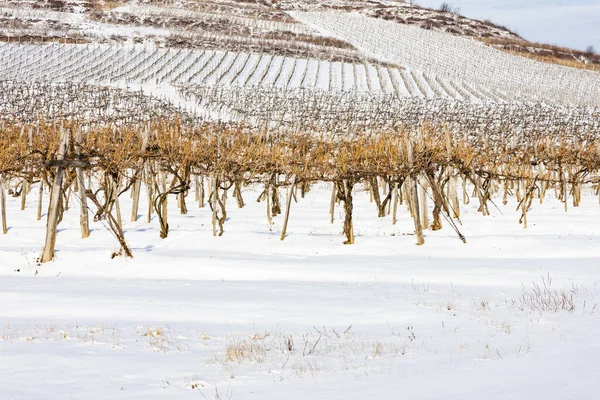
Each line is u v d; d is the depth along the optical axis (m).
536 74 88.81
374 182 26.94
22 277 16.52
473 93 71.31
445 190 36.19
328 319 11.25
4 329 10.36
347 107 58.12
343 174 21.11
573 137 46.41
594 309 11.52
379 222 25.78
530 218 25.86
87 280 15.89
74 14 103.06
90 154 20.78
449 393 6.38
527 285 14.43
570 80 86.31
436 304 12.45
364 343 9.28
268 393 6.74
